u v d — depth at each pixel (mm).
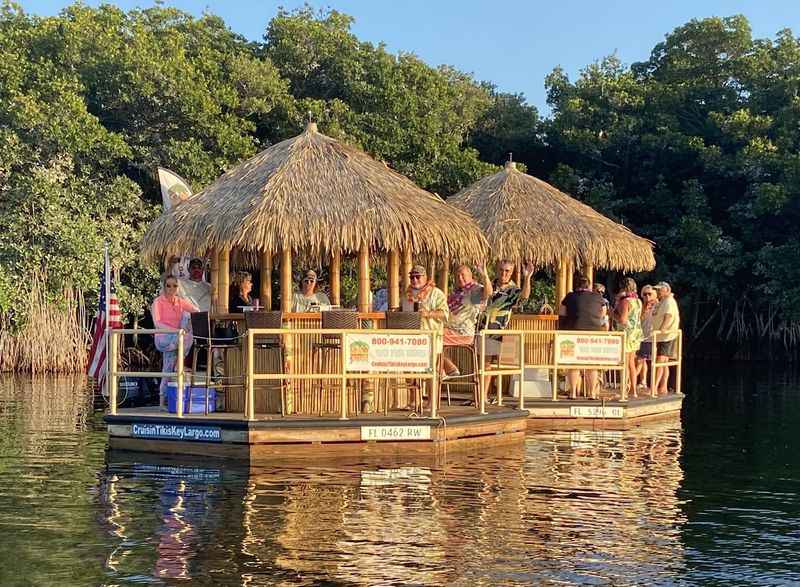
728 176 35750
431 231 13156
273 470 11508
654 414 16984
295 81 34938
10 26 31859
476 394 13750
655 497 10633
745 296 37219
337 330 12102
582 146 36969
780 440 15148
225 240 12547
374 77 34000
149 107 30641
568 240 17625
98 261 27766
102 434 14734
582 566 8031
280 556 8117
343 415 12227
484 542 8625
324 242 12578
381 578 7605
